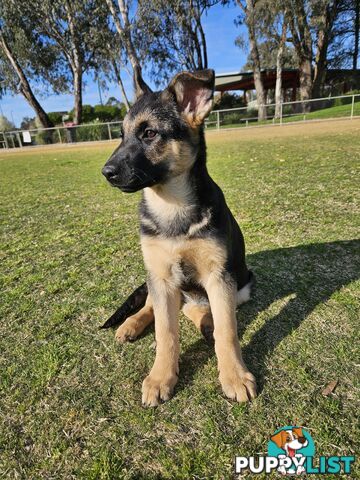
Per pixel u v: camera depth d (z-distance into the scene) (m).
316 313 0.50
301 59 5.95
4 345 0.49
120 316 0.51
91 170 2.15
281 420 0.34
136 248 0.80
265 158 1.82
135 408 0.37
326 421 0.34
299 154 1.83
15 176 2.09
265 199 1.06
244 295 0.54
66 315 0.55
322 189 1.09
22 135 5.54
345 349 0.43
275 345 0.45
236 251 0.51
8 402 0.39
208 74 0.47
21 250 0.85
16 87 6.04
